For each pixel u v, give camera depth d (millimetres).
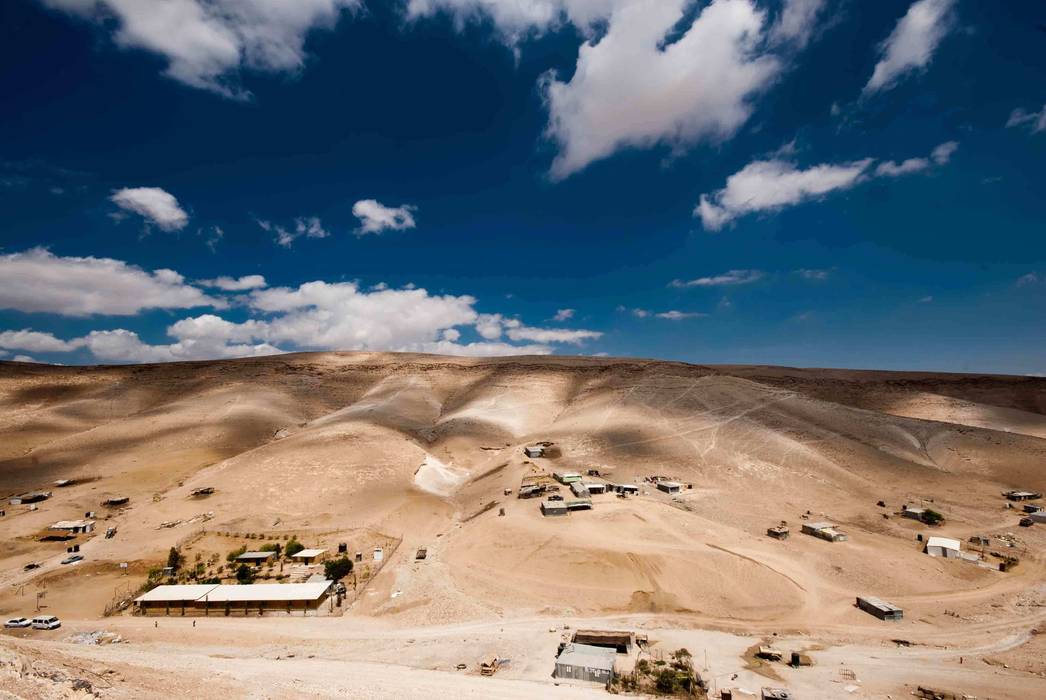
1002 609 68688
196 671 37531
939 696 45531
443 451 150625
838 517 102562
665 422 151000
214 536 94562
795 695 45281
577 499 101062
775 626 63656
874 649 57312
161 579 77562
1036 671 51406
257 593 70312
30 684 24266
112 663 34000
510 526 90312
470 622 64062
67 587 75562
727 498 109438
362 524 101750
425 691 39438
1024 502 112625
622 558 77688
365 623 64125
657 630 61469
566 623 63219
